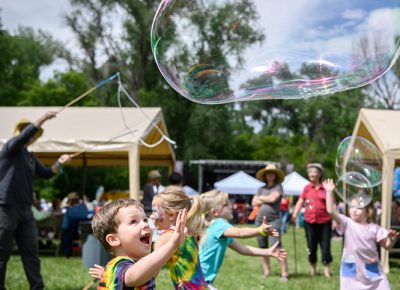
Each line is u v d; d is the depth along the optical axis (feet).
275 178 22.93
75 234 32.50
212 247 12.34
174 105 91.20
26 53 111.65
